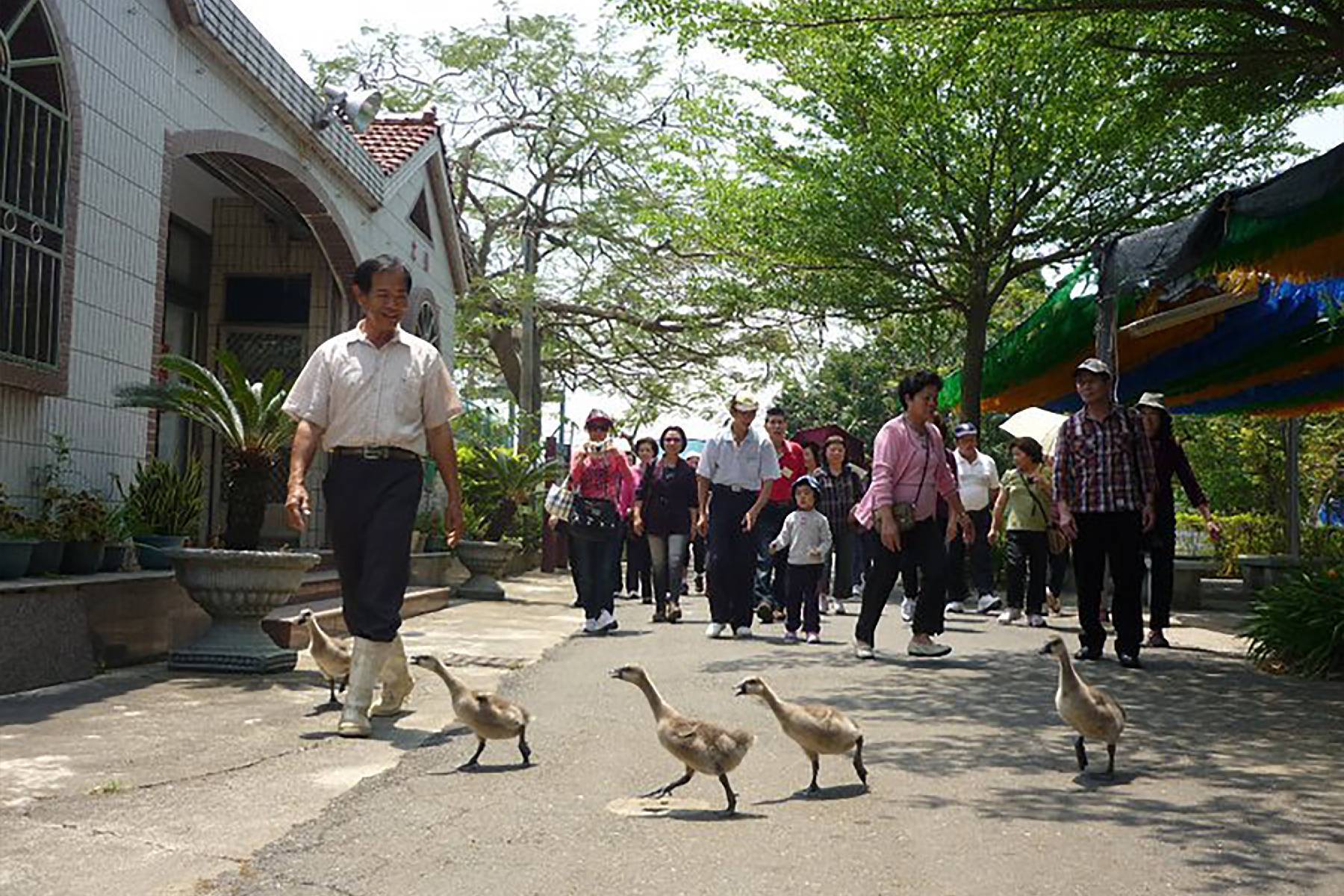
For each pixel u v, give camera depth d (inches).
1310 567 400.8
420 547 608.4
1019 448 488.1
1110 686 305.6
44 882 145.3
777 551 434.6
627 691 293.1
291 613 377.4
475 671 331.6
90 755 212.7
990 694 289.6
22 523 289.4
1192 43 405.7
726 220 756.6
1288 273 384.5
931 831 172.2
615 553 449.7
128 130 360.5
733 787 198.7
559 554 917.2
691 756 183.5
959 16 367.2
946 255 746.8
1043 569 484.4
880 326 898.1
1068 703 204.2
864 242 724.0
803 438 670.5
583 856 159.3
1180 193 701.3
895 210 714.8
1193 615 538.3
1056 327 667.4
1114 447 345.7
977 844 165.6
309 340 591.2
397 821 174.9
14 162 299.1
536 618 501.0
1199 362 702.5
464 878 149.9
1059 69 635.5
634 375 1221.1
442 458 259.6
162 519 345.4
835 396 1691.7
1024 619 505.0
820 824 175.9
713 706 273.7
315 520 564.4
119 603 314.0
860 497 527.5
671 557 491.2
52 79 315.9
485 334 1172.5
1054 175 699.4
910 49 655.1
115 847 159.2
